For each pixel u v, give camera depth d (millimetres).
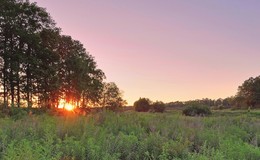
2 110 16156
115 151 6984
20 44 51312
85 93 67812
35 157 5426
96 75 73250
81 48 67812
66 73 62719
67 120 9977
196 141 8508
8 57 48844
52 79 52469
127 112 13664
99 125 10586
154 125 10344
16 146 6508
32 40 50500
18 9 51469
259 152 7117
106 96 87438
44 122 10039
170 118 13289
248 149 7324
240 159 6848
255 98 160000
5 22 49469
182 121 12125
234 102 162125
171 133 9531
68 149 6566
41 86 50594
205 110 34188
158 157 6789
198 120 13000
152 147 7367
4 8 50531
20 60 48656
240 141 8859
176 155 6910
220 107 110812
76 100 63250
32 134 7965
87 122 9883
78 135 8164
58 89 54812
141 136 8602
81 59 65062
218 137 8750
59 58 55281
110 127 9922
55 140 7598
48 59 53125
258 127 12188
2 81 49188
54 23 55344
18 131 8133
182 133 8984
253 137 10422
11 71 48906
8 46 49812
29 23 52781
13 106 17016
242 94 164625
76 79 63031
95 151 6570
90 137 7625
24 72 50000
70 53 64000
